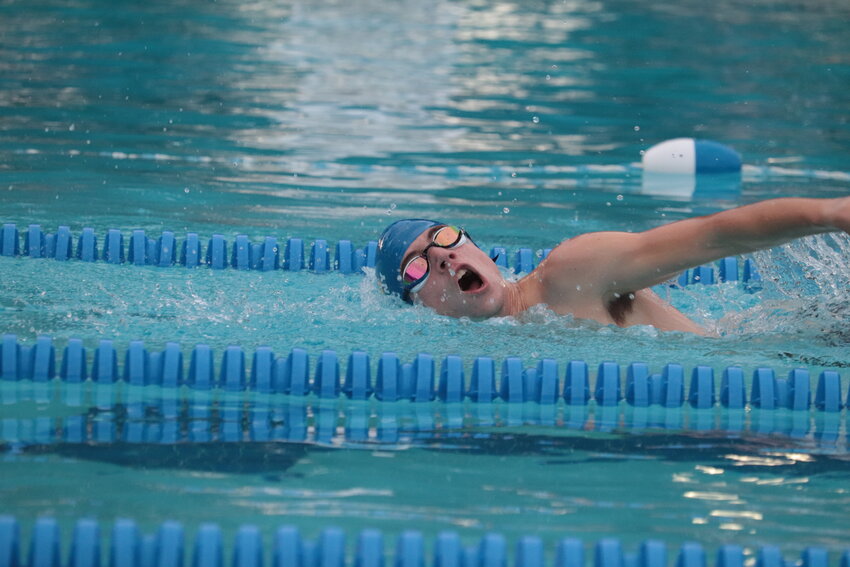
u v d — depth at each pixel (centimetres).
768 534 729
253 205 1830
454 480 814
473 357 1096
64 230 1528
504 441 915
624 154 2327
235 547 648
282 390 1038
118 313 1227
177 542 650
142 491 765
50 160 2072
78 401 977
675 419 997
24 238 1532
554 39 3744
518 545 654
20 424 906
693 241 1016
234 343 1129
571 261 1117
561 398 1060
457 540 657
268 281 1440
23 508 725
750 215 962
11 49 3180
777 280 1295
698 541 714
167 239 1535
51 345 1035
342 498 768
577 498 785
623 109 2752
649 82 3078
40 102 2583
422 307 1212
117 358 1063
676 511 766
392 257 1221
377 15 4231
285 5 4347
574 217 1814
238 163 2141
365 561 644
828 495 803
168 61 3145
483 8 4456
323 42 3600
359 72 3145
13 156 2088
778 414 1023
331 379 1034
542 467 851
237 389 1036
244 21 3919
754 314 1213
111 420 927
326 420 959
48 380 1031
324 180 2039
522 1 4622
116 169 2033
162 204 1800
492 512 751
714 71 3212
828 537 726
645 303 1195
